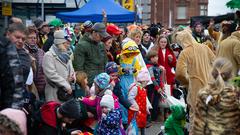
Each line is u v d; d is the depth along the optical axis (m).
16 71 5.21
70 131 6.49
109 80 7.55
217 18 17.22
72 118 6.03
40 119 6.05
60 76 7.97
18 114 4.44
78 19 15.52
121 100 8.35
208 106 5.84
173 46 13.99
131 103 8.56
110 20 15.48
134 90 8.70
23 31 6.18
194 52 8.46
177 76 8.49
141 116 8.97
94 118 7.22
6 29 6.51
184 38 8.58
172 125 7.33
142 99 8.97
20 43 6.19
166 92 11.11
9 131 4.05
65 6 18.61
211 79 5.96
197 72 8.39
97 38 9.27
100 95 7.38
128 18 15.65
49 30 11.01
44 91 8.07
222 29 9.93
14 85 5.18
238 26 10.48
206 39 15.06
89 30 9.38
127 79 8.90
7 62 5.17
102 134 7.05
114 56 11.52
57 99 7.96
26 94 6.37
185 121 7.54
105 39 10.06
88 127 7.20
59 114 6.00
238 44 8.50
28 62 6.82
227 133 5.76
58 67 8.05
